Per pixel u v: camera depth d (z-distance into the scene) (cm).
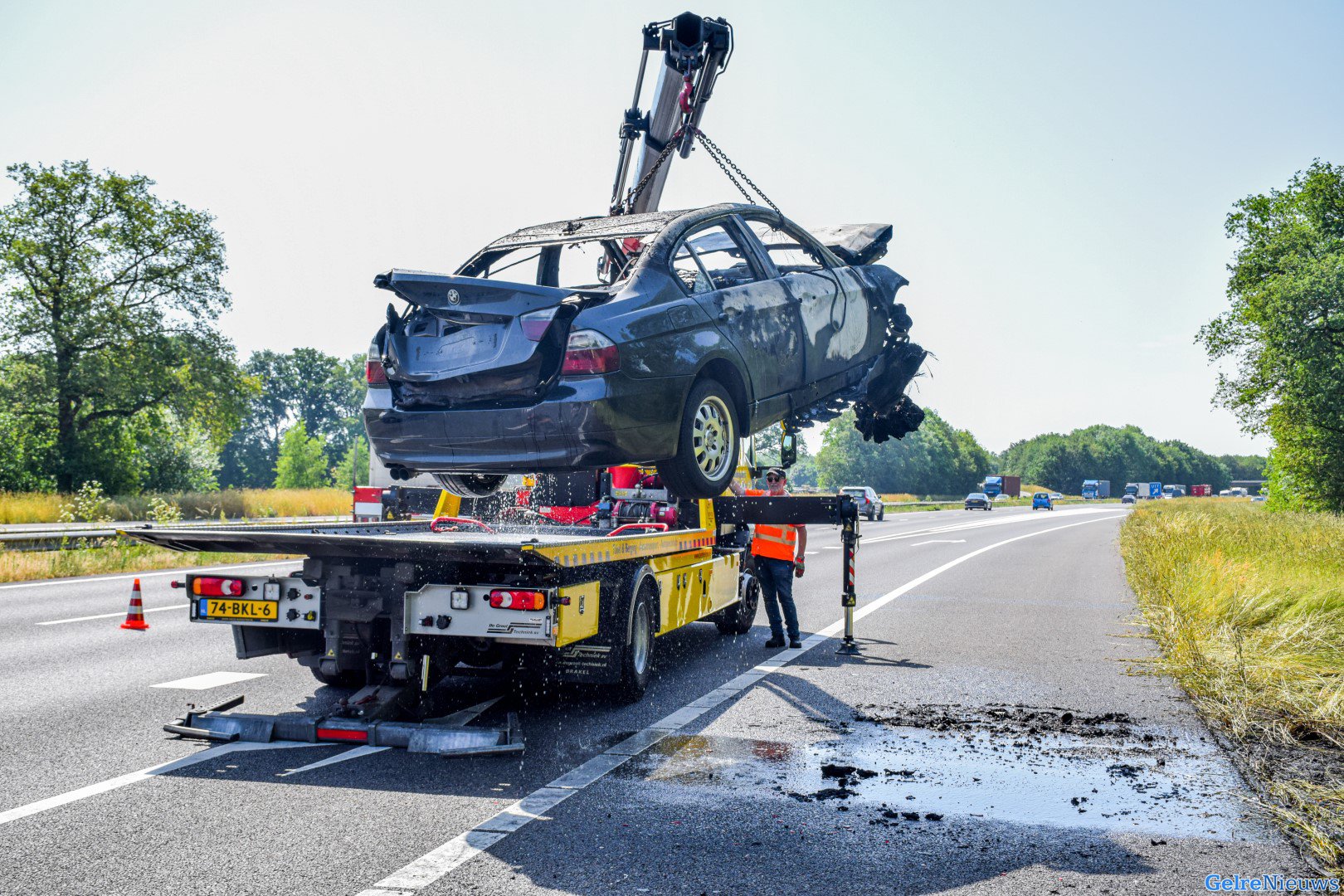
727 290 709
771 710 659
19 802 440
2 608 1127
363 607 591
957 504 9425
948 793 474
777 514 928
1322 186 3878
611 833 408
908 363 988
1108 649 932
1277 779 506
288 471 9831
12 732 571
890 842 403
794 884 356
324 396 13025
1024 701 695
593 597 625
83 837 395
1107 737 594
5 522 2933
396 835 403
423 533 821
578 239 702
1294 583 1155
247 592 608
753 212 779
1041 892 352
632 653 680
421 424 626
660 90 1023
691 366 642
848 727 612
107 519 3195
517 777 493
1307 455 3822
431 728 547
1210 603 1067
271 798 452
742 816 434
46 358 4347
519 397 604
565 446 593
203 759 517
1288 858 391
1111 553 2444
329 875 356
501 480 855
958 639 993
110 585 1390
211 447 5316
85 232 4497
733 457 697
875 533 3578
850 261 940
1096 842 407
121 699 660
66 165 4453
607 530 839
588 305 614
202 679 730
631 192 943
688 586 829
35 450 4403
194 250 4644
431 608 573
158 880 349
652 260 656
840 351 855
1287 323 3544
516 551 537
